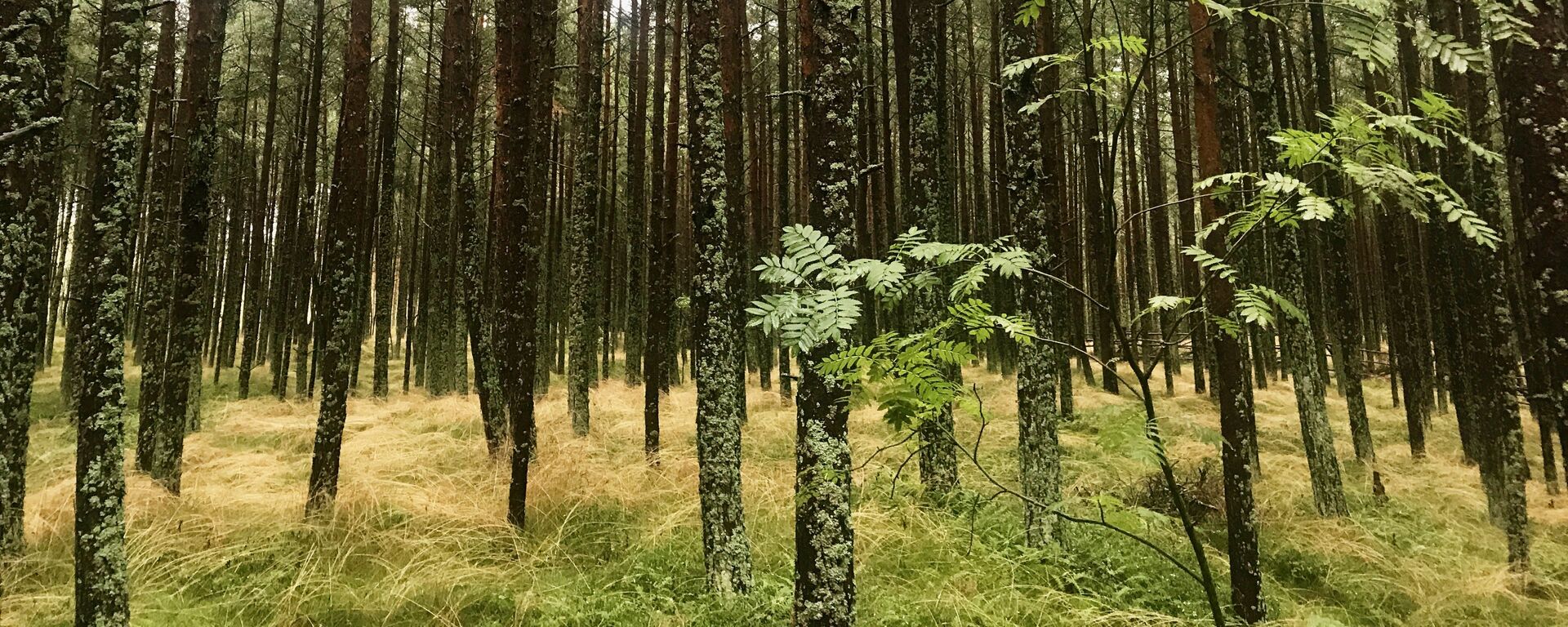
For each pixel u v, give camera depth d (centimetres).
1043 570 437
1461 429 781
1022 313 482
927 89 618
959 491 571
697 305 441
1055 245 490
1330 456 590
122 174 310
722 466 421
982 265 183
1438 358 1136
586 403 883
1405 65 614
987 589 414
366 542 481
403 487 593
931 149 612
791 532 504
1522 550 467
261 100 1778
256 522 517
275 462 738
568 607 389
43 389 1309
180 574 438
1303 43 924
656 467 682
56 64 327
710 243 445
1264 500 607
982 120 1545
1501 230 552
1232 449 357
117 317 310
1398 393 1359
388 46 1148
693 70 463
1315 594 447
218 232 1844
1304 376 606
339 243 553
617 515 555
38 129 246
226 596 416
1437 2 555
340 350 545
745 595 405
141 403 665
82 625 298
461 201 805
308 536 500
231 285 1702
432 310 1284
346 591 416
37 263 443
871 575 435
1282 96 745
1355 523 554
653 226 928
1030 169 475
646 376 730
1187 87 1052
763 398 1165
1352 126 174
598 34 1057
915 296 587
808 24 334
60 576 442
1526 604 429
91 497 300
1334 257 788
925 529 501
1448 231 771
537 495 574
